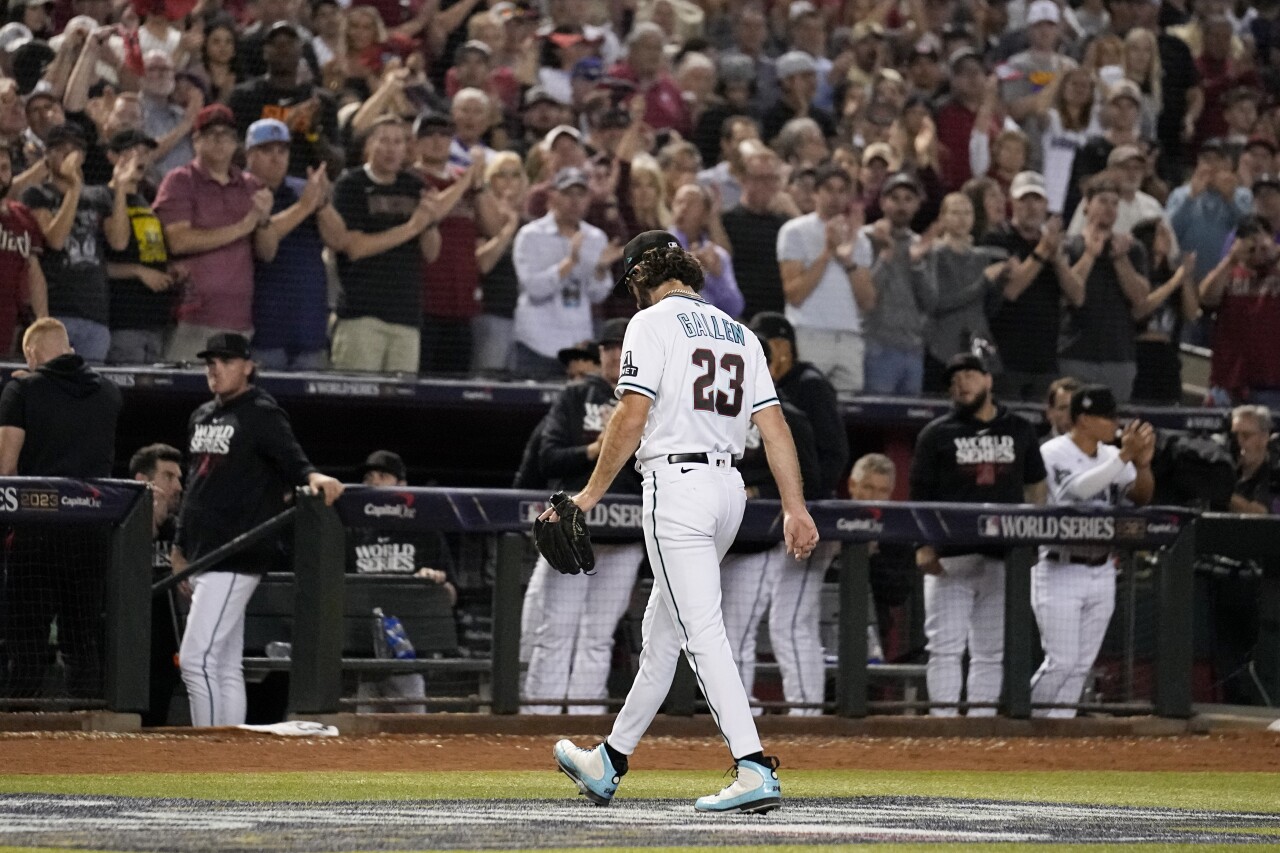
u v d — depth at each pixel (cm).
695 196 4012
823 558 3203
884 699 3259
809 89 4781
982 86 4734
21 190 3419
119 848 1264
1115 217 4341
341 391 3712
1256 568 3616
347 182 3772
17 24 3781
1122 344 4356
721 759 2672
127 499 2867
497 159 4053
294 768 2358
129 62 3759
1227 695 3625
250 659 3125
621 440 1691
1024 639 3272
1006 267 4288
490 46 4569
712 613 1692
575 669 3084
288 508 3089
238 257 3616
